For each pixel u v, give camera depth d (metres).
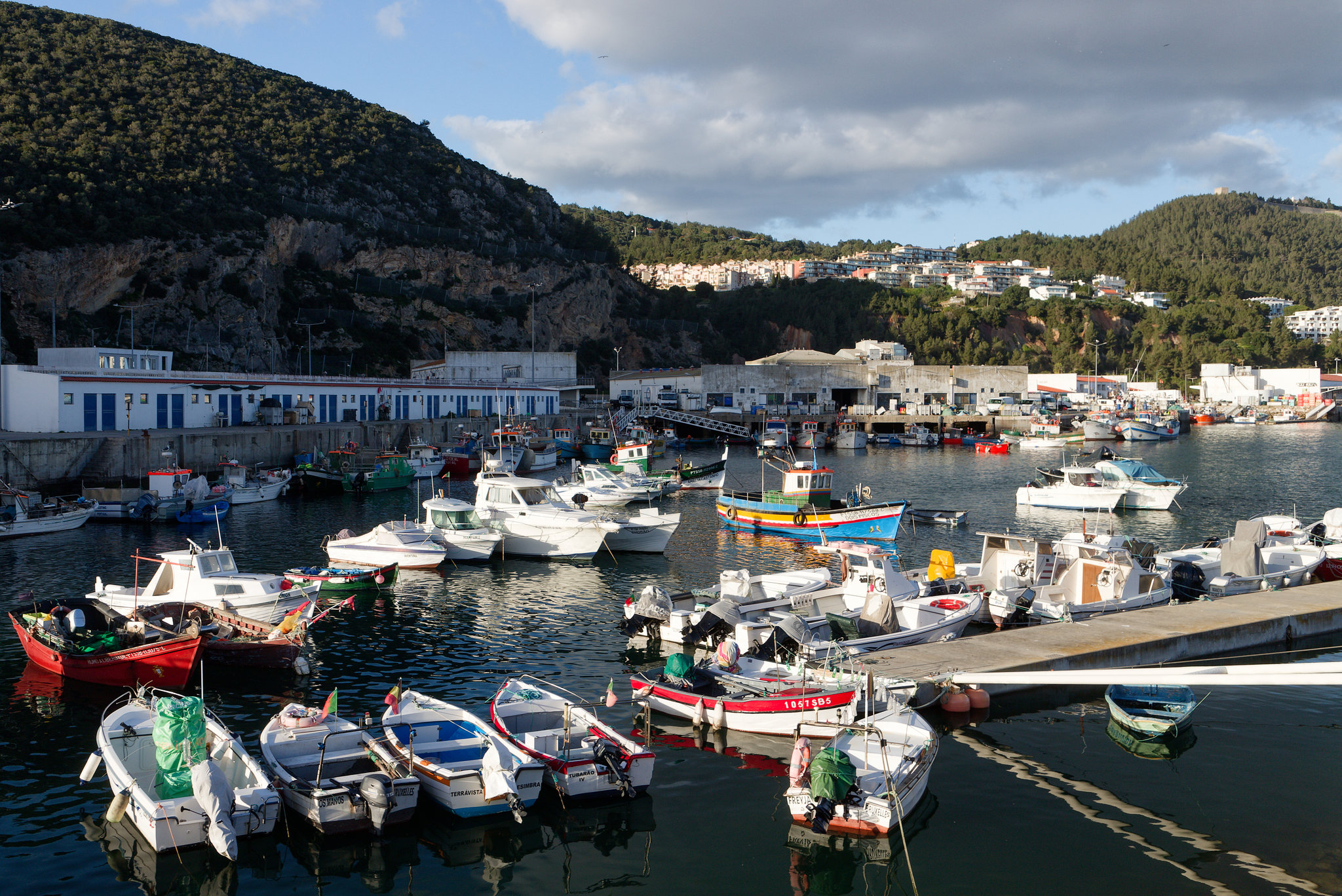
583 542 37.09
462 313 142.38
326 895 12.99
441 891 13.15
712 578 34.06
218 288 107.69
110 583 31.97
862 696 18.44
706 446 101.88
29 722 19.02
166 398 62.12
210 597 24.33
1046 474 61.44
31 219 92.25
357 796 14.22
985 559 30.45
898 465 81.31
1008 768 17.45
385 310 132.25
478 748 16.22
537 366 119.38
